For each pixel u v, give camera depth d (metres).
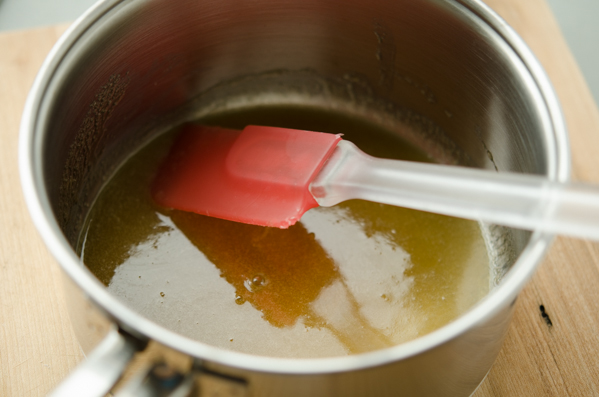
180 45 0.42
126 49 0.40
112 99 0.41
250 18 0.42
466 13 0.39
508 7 0.47
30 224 0.42
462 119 0.43
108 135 0.42
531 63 0.37
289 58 0.45
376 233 0.42
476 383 0.37
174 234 0.42
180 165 0.43
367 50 0.43
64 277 0.33
